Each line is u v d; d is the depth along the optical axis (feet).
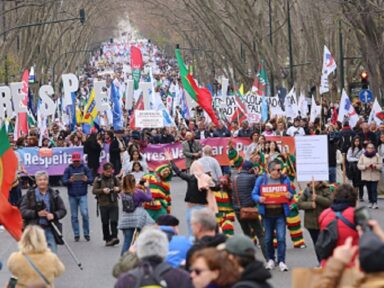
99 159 184.65
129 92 270.46
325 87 232.12
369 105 257.55
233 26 394.52
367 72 222.07
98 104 220.43
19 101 198.39
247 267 46.32
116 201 115.55
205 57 565.12
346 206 65.26
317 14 316.60
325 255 65.16
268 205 93.91
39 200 90.53
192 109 305.12
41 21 351.87
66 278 93.15
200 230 58.80
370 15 199.41
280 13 388.78
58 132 226.79
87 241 120.88
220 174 112.27
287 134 200.03
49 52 475.31
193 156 161.27
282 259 94.38
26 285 65.51
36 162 192.54
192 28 549.13
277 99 233.76
